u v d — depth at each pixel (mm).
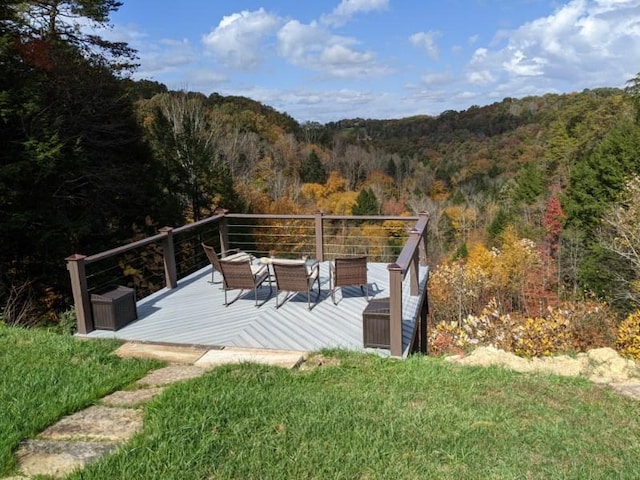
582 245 25078
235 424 2859
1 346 4496
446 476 2439
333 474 2402
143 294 15781
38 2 13695
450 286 24516
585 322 15906
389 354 4805
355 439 2766
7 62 11539
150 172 17484
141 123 18938
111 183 14523
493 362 4594
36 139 11203
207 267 8781
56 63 13172
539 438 2926
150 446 2568
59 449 2611
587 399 3607
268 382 3684
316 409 3154
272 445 2641
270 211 29953
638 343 13750
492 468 2541
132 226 16453
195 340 5258
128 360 4230
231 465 2430
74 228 12219
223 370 3902
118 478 2289
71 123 13672
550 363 4582
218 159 29969
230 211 22047
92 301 5586
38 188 11930
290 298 6809
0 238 11078
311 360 4434
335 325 5707
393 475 2418
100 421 2959
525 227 30516
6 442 2607
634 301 19203
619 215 19172
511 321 14922
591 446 2842
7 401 3201
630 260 18969
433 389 3742
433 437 2855
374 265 8625
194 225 7863
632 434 3035
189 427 2771
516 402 3500
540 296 24203
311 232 22984
